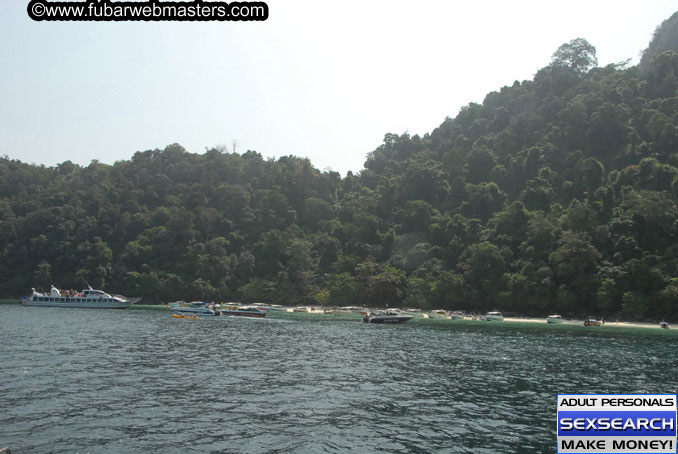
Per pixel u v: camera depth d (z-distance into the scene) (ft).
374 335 233.55
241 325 279.28
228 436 79.51
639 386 118.62
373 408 97.30
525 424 88.07
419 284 414.21
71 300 410.52
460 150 627.46
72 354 153.89
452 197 563.48
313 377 126.21
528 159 548.31
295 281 474.08
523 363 151.84
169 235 519.19
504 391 112.98
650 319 311.06
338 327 277.03
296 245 485.97
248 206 608.19
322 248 521.24
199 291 463.42
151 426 83.87
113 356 152.35
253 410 94.38
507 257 393.09
